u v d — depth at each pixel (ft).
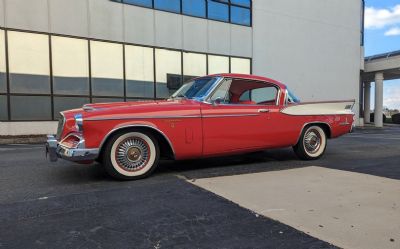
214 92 18.39
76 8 43.91
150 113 16.43
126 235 9.94
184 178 16.70
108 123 15.61
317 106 22.03
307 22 66.69
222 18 56.08
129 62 47.85
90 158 15.43
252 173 17.87
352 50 74.49
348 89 74.02
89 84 45.06
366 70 82.43
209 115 17.88
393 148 29.01
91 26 44.93
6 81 40.01
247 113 19.01
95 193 14.16
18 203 12.87
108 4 45.98
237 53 57.72
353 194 13.84
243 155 23.70
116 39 46.75
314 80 68.08
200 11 53.88
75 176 17.31
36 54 41.70
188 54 52.80
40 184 15.74
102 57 45.88
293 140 21.03
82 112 15.71
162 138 17.03
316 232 10.11
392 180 16.20
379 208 12.16
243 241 9.53
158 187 15.05
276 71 62.54
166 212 11.80
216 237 9.80
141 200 13.15
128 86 47.83
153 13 49.55
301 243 9.40
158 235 9.93
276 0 62.13
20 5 40.57
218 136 18.12
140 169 16.57
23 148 30.83
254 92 20.66
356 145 31.53
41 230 10.30
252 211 11.86
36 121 41.73
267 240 9.60
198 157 18.10
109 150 15.93
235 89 19.86
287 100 20.90
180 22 51.96
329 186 15.10
